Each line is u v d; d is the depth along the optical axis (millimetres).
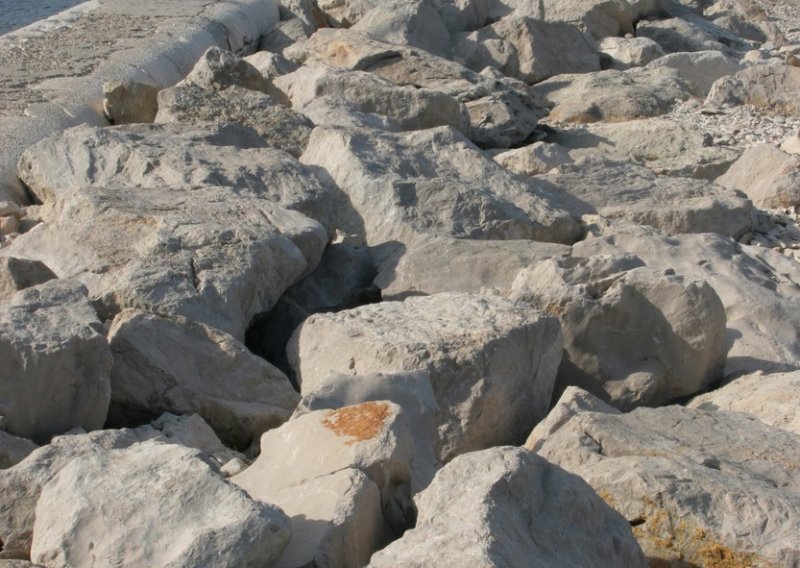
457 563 3217
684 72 14953
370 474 4004
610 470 4277
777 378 5906
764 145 10430
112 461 3717
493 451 3785
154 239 6438
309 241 6883
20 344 4848
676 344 6227
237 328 6148
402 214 7680
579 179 9320
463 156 8547
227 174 7918
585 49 15102
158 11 15344
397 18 14797
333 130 8461
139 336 5461
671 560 4066
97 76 11680
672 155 11195
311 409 4648
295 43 14688
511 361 5516
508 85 12969
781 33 19953
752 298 7105
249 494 3812
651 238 7762
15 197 8797
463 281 7059
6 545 3887
